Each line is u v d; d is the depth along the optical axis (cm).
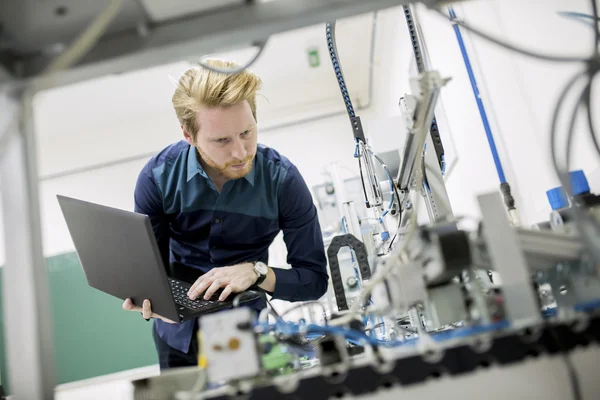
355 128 143
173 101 155
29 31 67
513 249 60
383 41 340
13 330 67
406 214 129
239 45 74
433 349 54
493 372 53
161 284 109
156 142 443
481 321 62
